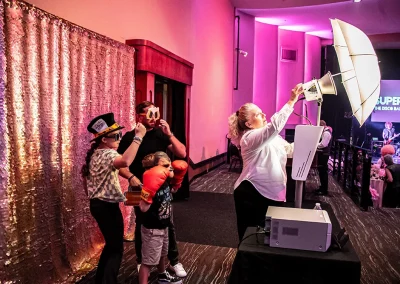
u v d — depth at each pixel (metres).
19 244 2.52
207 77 9.07
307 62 15.11
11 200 2.44
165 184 2.78
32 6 2.61
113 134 2.63
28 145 2.60
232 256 3.73
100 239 3.77
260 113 2.79
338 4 10.55
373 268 3.51
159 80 5.91
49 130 2.84
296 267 1.77
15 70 2.45
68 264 3.08
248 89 12.55
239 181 2.79
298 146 2.25
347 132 16.44
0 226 2.36
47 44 2.80
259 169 2.70
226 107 11.25
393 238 4.45
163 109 6.39
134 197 2.76
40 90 2.73
